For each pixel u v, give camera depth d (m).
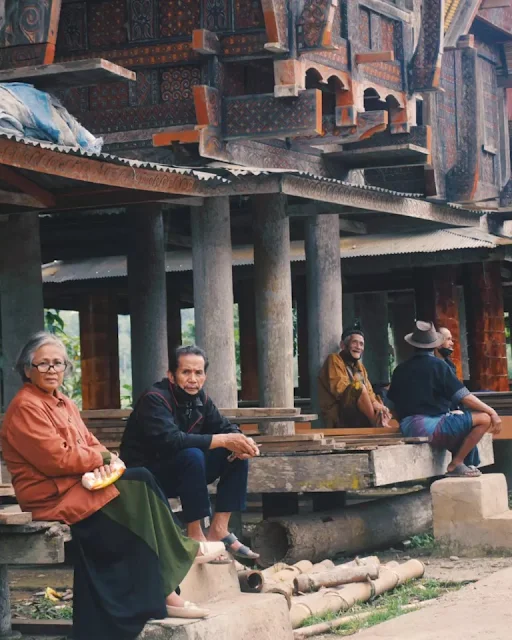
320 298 13.21
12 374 11.27
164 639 6.01
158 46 11.05
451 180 14.78
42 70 9.08
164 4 11.05
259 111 10.73
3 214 10.14
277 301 11.97
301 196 11.39
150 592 6.08
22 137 7.75
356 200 12.34
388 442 10.53
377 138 12.55
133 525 6.13
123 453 7.46
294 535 9.56
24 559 6.23
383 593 8.25
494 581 8.31
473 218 15.13
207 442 7.29
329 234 13.29
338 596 7.77
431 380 10.96
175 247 17.22
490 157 15.54
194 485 7.22
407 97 12.45
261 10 10.69
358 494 14.91
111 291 18.50
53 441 6.14
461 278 17.84
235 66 11.09
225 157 10.90
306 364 18.06
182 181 9.42
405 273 18.05
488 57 15.59
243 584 7.04
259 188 11.07
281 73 10.54
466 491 9.96
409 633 6.73
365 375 12.77
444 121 14.64
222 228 11.62
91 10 11.32
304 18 10.52
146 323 13.88
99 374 18.34
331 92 11.77
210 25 10.88
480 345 16.02
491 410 10.84
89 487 6.08
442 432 10.78
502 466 14.38
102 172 8.56
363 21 11.80
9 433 6.23
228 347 11.62
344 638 6.83
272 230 12.01
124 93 11.22
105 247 17.09
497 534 9.86
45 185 9.40
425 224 15.45
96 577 6.11
